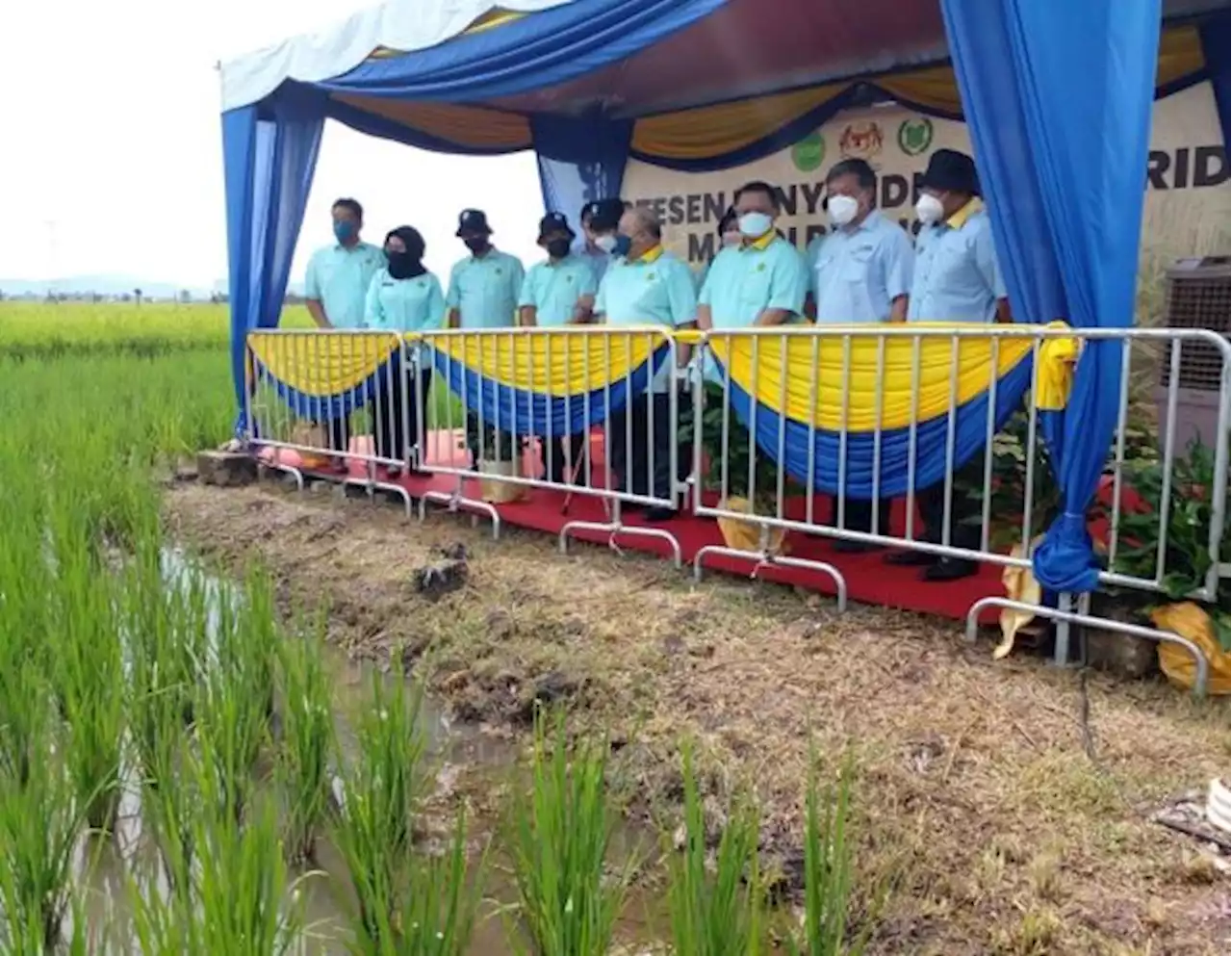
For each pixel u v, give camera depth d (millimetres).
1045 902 2828
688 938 2291
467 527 6707
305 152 8602
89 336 26078
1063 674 4012
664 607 4953
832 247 5926
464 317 8031
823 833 2963
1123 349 3838
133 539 6473
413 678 4902
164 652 3984
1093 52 3762
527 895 2771
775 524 4910
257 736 3688
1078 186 3814
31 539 5406
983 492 4492
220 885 2363
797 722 3844
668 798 3633
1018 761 3457
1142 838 3025
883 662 4184
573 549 6004
